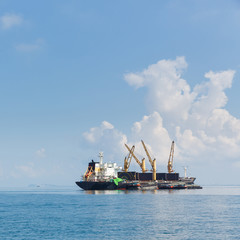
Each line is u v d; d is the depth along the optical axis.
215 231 88.00
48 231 89.88
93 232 87.88
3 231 90.56
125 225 98.88
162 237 80.88
